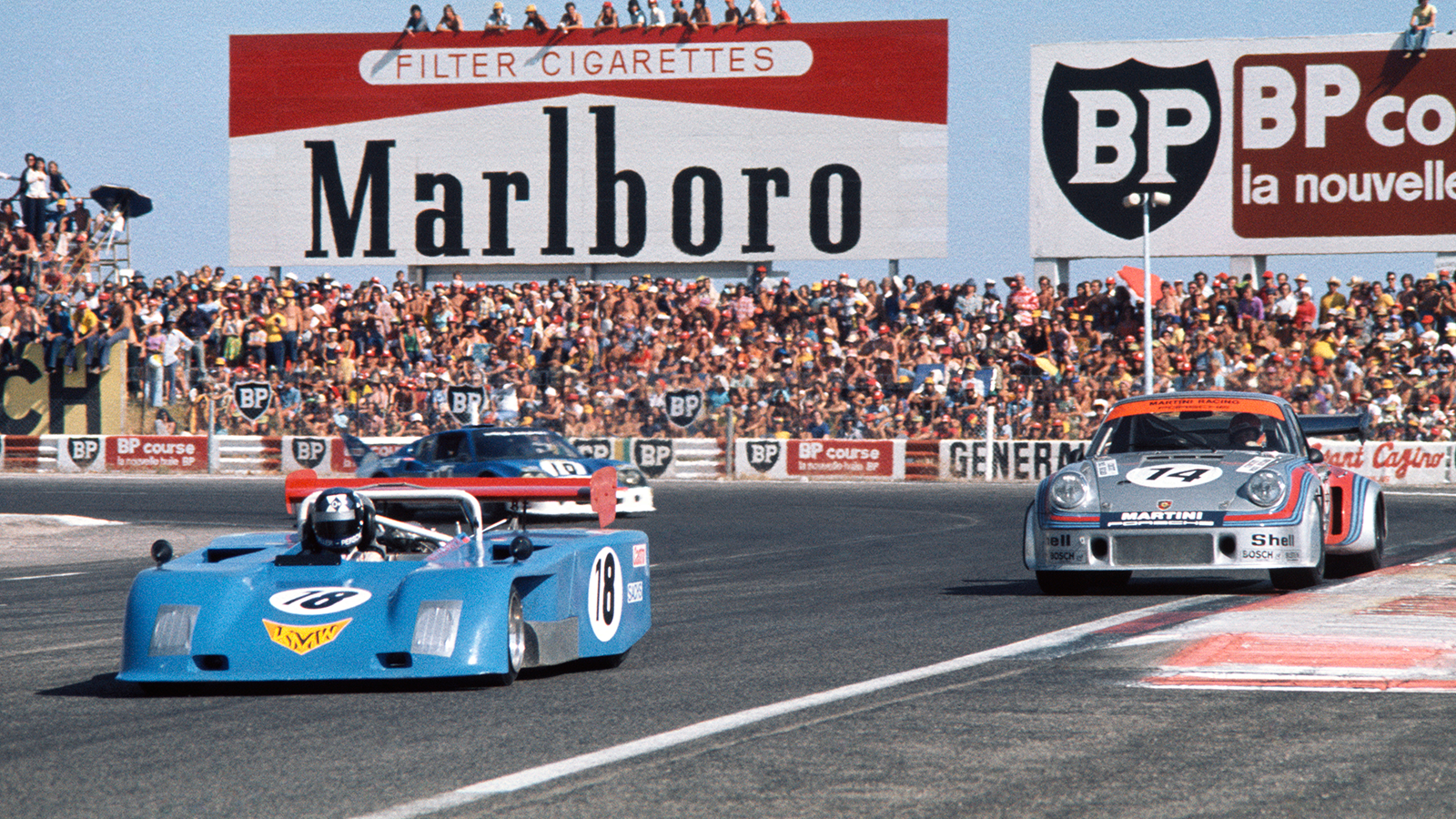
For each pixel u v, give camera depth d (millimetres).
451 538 25203
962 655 24516
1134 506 31812
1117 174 107062
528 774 15906
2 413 108812
